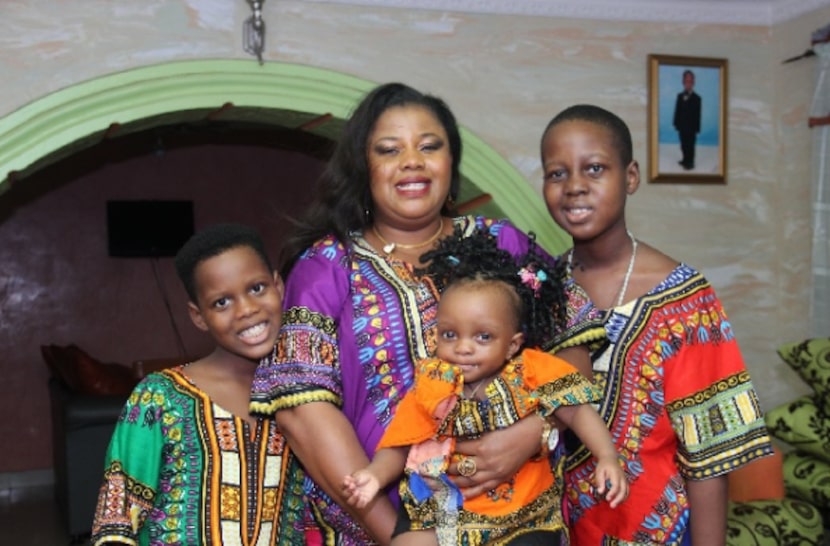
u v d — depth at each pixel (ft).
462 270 6.23
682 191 15.25
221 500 6.43
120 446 6.42
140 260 25.77
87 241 25.25
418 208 6.61
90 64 12.45
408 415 6.01
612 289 7.48
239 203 26.66
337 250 6.71
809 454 14.12
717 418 7.19
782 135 15.46
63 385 20.53
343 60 13.67
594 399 6.17
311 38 13.52
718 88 15.21
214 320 6.50
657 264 7.48
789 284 15.49
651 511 7.17
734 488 13.14
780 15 15.25
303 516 6.82
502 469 5.96
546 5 14.42
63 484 19.36
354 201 6.92
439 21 14.06
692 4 14.94
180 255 6.66
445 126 6.95
